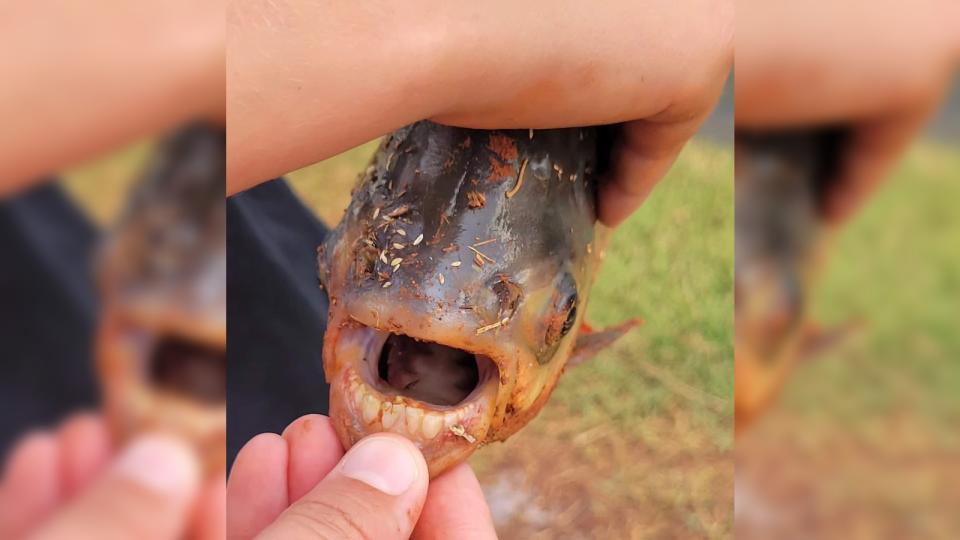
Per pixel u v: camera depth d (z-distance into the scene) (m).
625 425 0.70
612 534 0.62
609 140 0.36
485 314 0.32
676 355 0.74
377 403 0.32
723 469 0.67
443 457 0.32
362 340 0.33
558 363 0.36
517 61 0.28
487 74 0.27
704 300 0.76
